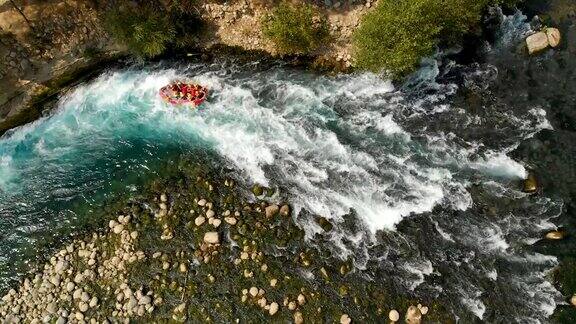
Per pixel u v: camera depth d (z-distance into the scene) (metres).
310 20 19.38
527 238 16.59
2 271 17.47
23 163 19.56
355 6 19.56
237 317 15.87
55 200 18.66
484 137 18.44
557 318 15.46
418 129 18.83
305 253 16.62
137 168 18.95
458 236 16.75
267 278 16.33
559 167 17.62
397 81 19.53
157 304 16.23
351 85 19.72
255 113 19.70
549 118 18.48
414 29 17.58
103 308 16.34
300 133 19.12
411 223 17.05
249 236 17.00
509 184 17.50
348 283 16.09
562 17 19.72
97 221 17.97
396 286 16.00
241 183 18.08
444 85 19.39
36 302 16.67
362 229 16.98
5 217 18.47
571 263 16.11
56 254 17.48
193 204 17.77
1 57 19.64
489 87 19.20
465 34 19.66
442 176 17.84
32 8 19.39
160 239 17.22
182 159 18.92
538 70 19.23
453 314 15.57
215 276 16.48
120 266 16.89
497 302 15.70
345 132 19.02
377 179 17.92
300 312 15.75
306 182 17.98
